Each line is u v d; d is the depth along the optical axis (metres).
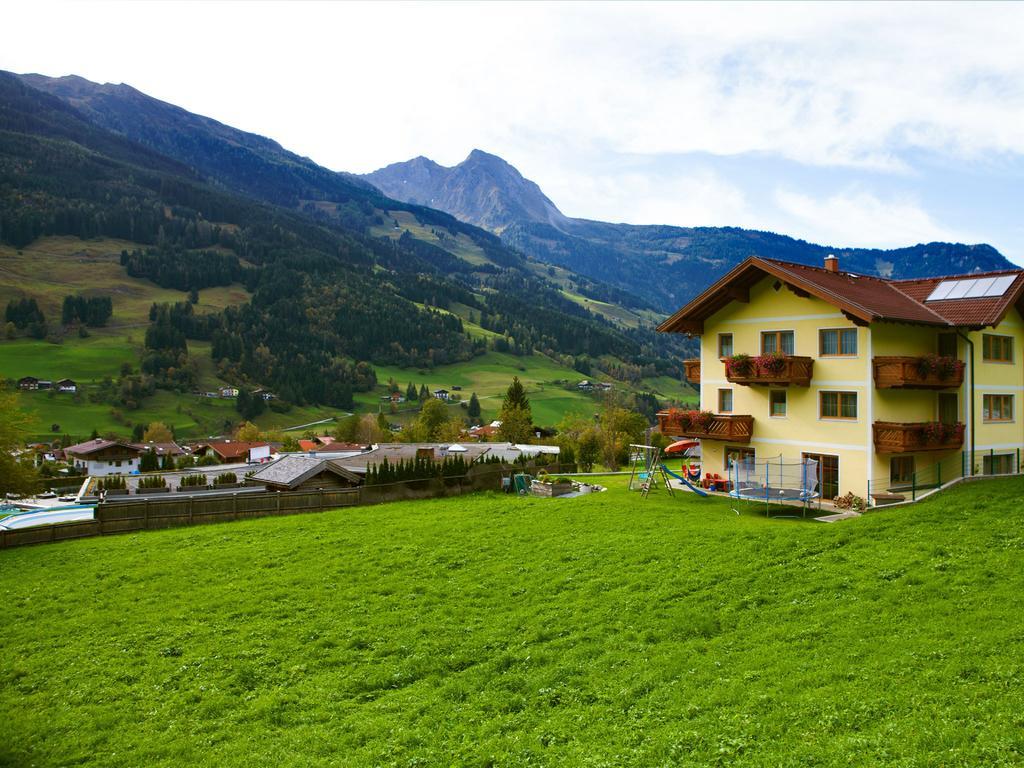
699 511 37.53
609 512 37.75
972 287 41.78
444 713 17.45
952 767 12.23
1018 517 26.91
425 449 72.62
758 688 16.38
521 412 128.12
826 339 40.22
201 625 24.42
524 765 14.66
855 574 22.91
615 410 105.56
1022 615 18.11
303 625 23.92
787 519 34.59
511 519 37.69
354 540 34.69
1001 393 42.69
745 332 44.66
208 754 16.38
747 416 43.66
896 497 34.91
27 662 22.22
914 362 37.00
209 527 40.88
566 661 19.50
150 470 87.25
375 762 15.40
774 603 21.73
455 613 24.02
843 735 13.86
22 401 197.38
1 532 37.00
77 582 30.23
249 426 162.75
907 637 17.84
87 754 16.73
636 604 22.89
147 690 19.88
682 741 14.53
